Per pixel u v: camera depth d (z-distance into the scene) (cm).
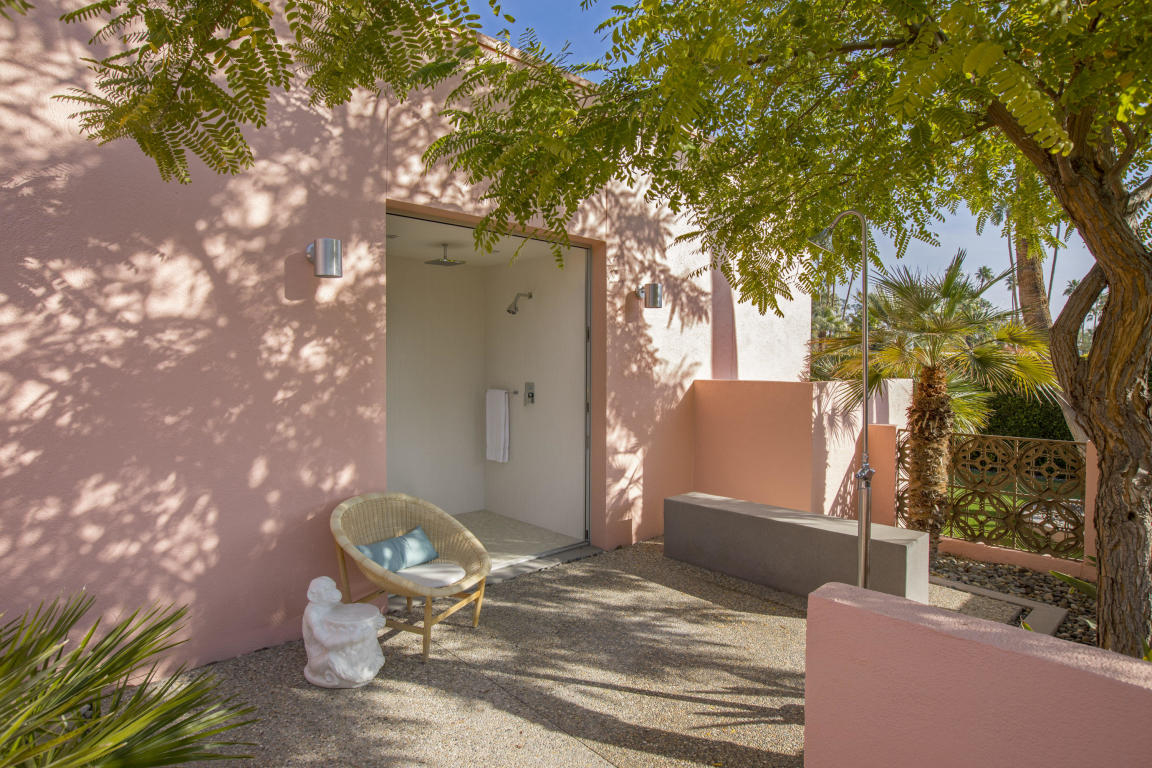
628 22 194
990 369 608
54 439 311
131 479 332
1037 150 271
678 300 643
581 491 606
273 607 382
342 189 406
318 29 116
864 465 350
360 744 284
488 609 442
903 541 418
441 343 699
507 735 293
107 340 325
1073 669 160
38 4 304
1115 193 266
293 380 388
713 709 315
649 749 283
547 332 642
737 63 155
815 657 207
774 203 382
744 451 618
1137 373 277
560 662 363
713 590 480
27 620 303
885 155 327
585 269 594
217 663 358
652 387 618
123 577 330
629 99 206
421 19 115
